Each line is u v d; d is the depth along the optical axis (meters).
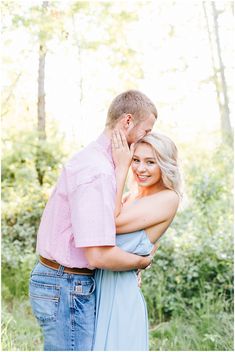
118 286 2.16
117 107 2.19
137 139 2.21
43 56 5.83
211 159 5.83
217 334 3.33
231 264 3.86
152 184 2.26
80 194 2.01
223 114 6.89
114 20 5.57
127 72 5.95
